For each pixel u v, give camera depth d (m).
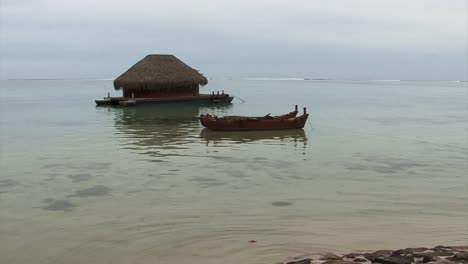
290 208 10.64
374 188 12.52
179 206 10.76
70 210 10.47
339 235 8.90
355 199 11.41
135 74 41.28
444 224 9.55
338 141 21.36
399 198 11.52
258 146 19.59
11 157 16.97
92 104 49.94
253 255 7.96
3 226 9.40
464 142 21.31
